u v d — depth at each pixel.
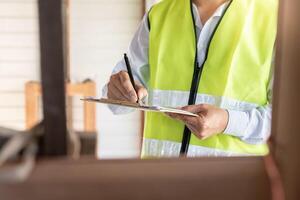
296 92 0.49
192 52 1.26
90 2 3.00
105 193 0.49
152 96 1.31
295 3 0.48
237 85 1.22
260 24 1.21
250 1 1.24
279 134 0.53
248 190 0.51
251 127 1.18
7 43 3.04
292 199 0.51
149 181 0.49
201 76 1.24
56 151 0.51
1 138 0.51
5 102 3.12
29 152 0.48
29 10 3.00
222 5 1.25
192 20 1.27
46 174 0.48
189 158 0.53
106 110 3.10
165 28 1.32
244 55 1.20
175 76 1.28
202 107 1.16
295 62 0.49
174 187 0.49
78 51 3.07
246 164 0.52
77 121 2.90
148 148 1.33
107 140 3.15
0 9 2.98
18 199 0.47
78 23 3.02
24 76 3.09
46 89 0.49
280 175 0.51
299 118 0.50
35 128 0.52
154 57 1.32
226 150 1.21
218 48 1.22
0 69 3.07
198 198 0.50
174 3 1.35
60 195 0.48
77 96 2.84
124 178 0.49
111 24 3.06
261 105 1.23
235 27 1.22
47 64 0.48
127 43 3.09
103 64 3.11
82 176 0.48
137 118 3.14
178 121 1.26
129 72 1.36
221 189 0.50
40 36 0.48
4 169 0.44
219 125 1.15
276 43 0.54
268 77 1.21
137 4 3.04
